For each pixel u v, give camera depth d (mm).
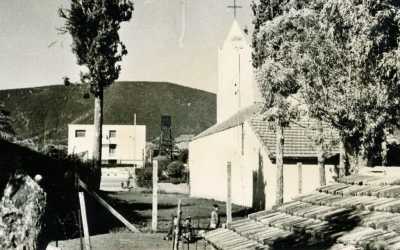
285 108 19172
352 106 16125
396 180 7234
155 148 98750
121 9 35625
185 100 150000
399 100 15570
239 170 39500
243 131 38406
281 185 25641
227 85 50531
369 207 6238
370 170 8484
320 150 23641
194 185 52688
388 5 14727
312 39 16844
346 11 15078
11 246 13516
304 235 6207
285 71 17766
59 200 21953
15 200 14016
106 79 36000
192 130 137125
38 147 24469
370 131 16172
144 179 64000
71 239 21625
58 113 114375
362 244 4977
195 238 21000
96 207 29344
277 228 7047
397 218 5457
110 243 21625
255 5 25281
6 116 26906
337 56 16266
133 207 36344
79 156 30000
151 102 144125
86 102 120688
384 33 14672
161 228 26516
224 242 7117
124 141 96062
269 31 18141
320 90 17078
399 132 25391
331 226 6059
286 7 22969
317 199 7777
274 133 35500
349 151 17656
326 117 17656
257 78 18797
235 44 48781
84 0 34625
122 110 136625
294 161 33031
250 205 37031
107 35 35125
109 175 79875
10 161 14812
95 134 36625
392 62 14555
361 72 15805
